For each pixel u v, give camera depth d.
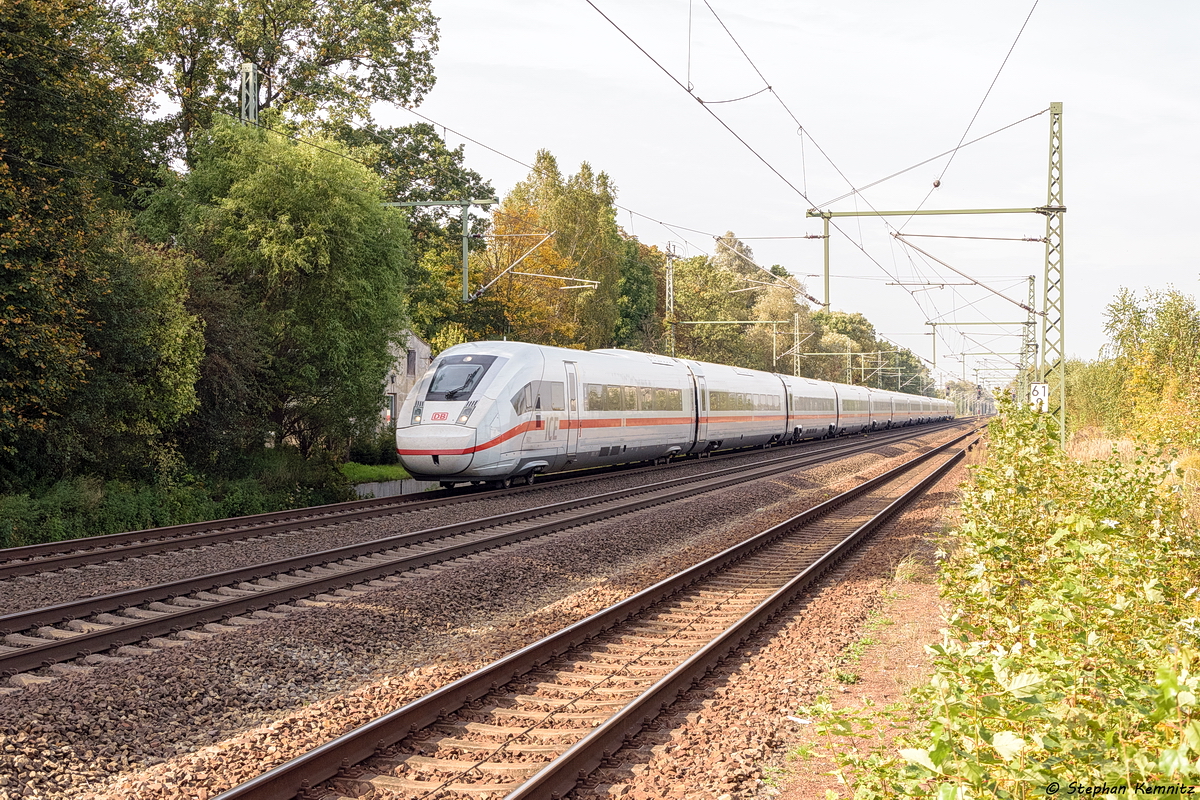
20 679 8.16
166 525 18.89
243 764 6.43
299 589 11.47
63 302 17.45
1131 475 9.76
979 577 6.67
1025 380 46.03
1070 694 4.33
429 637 10.38
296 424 26.61
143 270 20.09
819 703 5.10
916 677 8.23
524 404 23.08
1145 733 4.08
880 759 4.55
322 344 24.17
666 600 11.77
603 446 27.62
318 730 7.12
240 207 23.19
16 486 18.16
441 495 23.36
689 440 34.88
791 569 14.06
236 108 32.31
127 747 6.84
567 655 9.08
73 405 18.59
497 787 5.93
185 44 31.12
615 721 6.65
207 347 21.77
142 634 9.61
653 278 79.12
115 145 21.23
